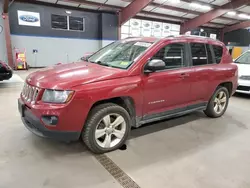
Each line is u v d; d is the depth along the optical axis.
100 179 2.08
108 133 2.56
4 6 10.03
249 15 17.28
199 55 3.39
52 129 2.19
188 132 3.30
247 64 6.10
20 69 11.21
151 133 3.22
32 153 2.52
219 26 20.88
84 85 2.24
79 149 2.65
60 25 12.82
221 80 3.76
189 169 2.30
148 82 2.69
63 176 2.11
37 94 2.26
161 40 2.92
